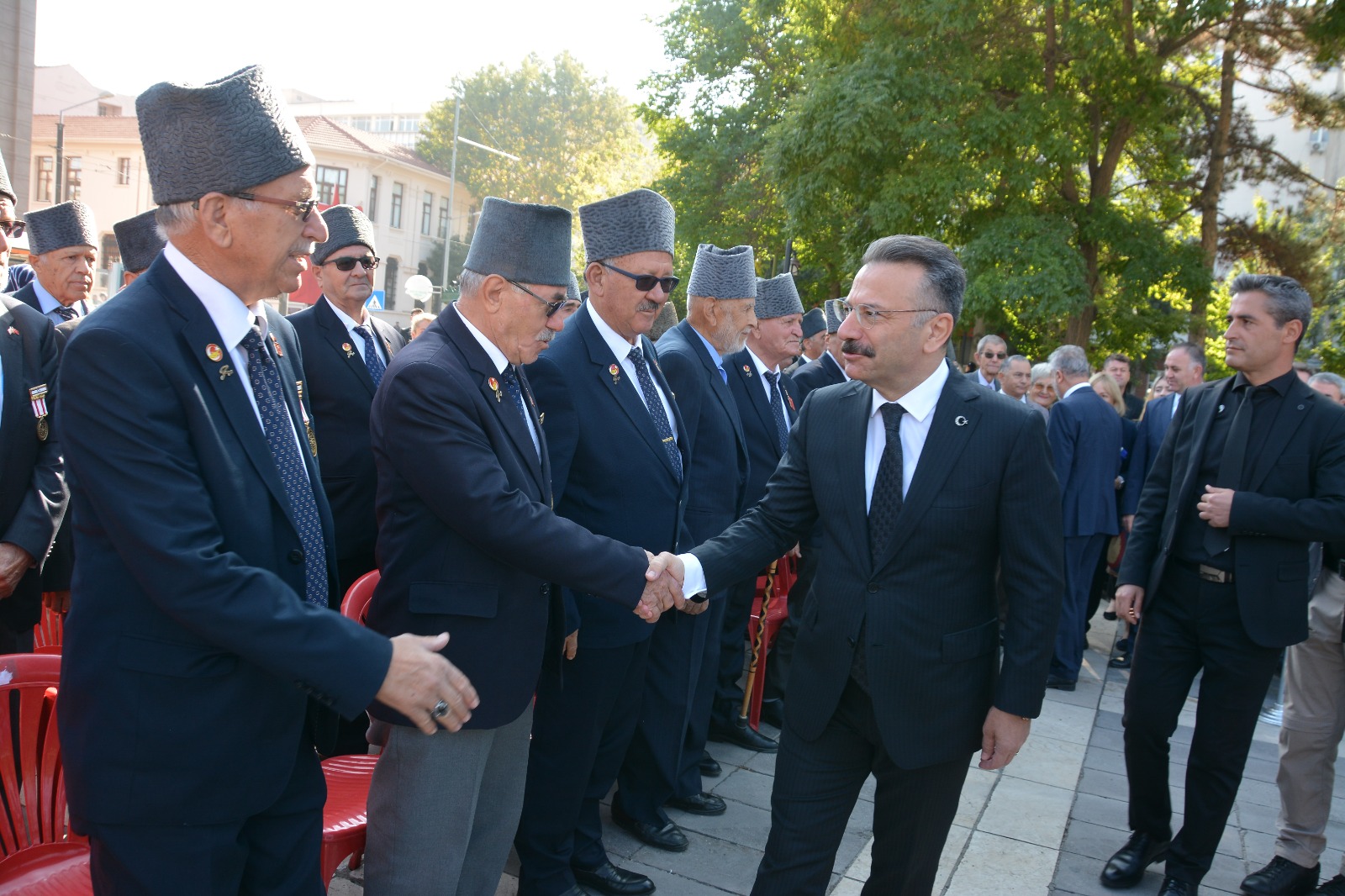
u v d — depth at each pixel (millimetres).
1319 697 3244
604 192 48781
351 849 2260
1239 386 3164
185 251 1628
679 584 2328
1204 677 3119
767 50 22828
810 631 2262
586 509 3000
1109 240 12906
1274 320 3014
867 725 2197
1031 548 2119
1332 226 14820
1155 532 3326
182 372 1553
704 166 23250
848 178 13383
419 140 49094
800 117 13328
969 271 12305
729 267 3914
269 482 1646
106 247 41156
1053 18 12531
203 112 1558
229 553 1506
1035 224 12172
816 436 2324
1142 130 13711
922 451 2143
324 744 1848
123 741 1506
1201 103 14250
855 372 2182
